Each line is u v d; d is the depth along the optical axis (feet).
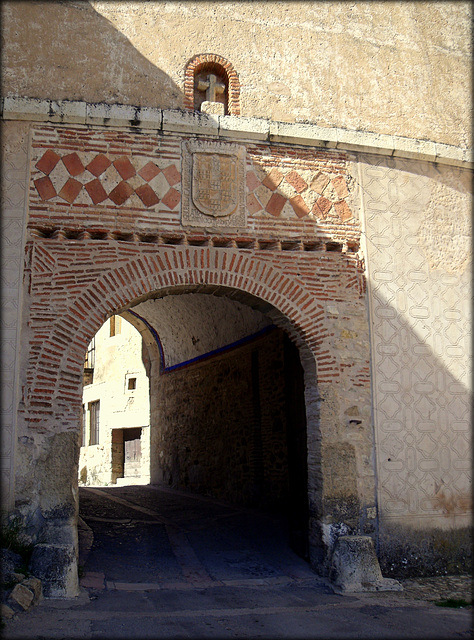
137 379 64.39
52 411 21.22
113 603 18.89
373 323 25.16
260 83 25.93
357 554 21.86
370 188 26.37
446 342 26.16
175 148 24.13
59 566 19.16
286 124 25.32
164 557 25.67
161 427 53.06
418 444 24.80
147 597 20.06
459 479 25.12
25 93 23.24
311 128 25.64
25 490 20.45
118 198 23.16
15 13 23.91
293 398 26.81
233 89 25.54
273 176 25.04
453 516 24.66
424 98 28.27
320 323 24.41
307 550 24.38
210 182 24.14
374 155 26.76
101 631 15.83
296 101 26.20
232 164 24.58
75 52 24.14
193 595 20.62
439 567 24.04
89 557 24.45
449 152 27.66
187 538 29.04
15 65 23.43
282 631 16.48
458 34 30.04
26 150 22.80
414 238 26.61
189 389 47.42
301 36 27.07
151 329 53.16
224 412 40.88
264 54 26.35
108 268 22.61
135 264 22.89
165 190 23.66
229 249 23.97
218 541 28.50
